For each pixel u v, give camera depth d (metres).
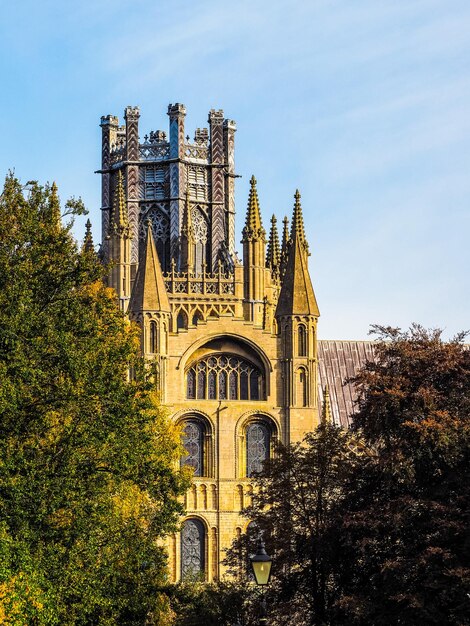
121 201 159.50
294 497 84.62
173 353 141.62
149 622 94.75
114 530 76.44
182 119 175.75
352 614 74.44
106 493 76.81
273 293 162.38
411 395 79.50
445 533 73.69
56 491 68.62
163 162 176.12
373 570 78.44
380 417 79.69
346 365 165.50
